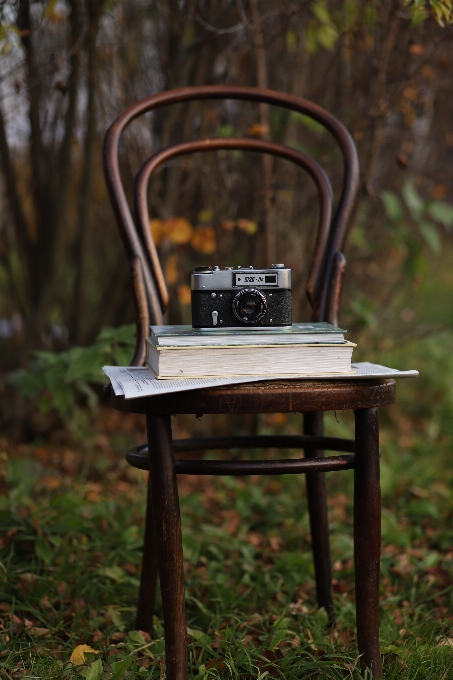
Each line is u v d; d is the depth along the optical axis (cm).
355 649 145
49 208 289
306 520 224
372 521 130
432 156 335
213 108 279
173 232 257
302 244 301
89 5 254
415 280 300
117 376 131
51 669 137
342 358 125
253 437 155
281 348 124
